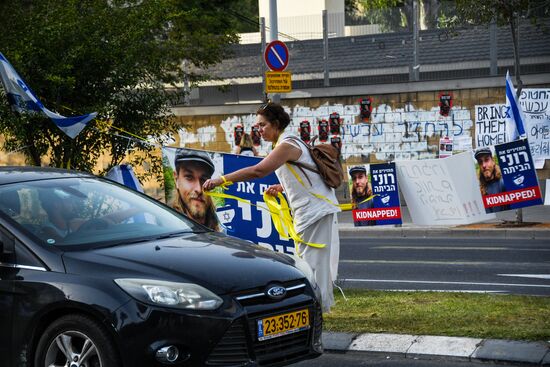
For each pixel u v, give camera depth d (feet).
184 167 31.83
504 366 22.57
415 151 81.61
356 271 46.19
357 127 83.30
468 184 35.94
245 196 31.32
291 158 24.50
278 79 60.34
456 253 52.42
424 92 80.89
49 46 36.86
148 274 18.99
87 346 18.84
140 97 40.45
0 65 32.50
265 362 19.49
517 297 31.37
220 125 87.61
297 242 25.29
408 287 39.68
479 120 79.36
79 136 37.91
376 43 97.25
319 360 24.16
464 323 26.43
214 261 20.01
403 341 24.63
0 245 20.07
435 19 97.81
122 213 22.63
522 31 86.99
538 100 73.61
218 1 134.00
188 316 18.44
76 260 19.57
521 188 39.47
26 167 24.34
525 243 57.62
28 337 19.51
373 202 44.62
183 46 76.74
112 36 38.99
